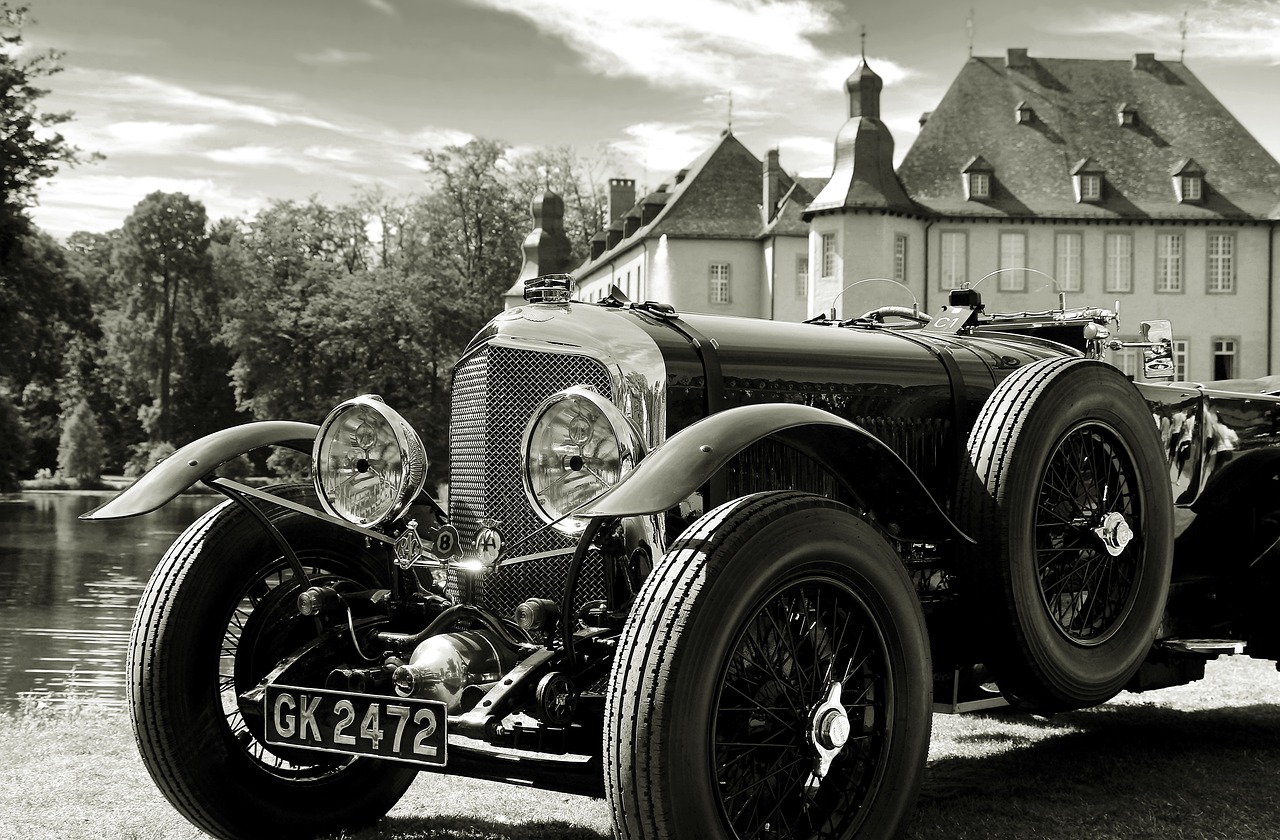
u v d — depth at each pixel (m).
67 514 43.56
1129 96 53.12
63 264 48.97
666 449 2.79
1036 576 3.62
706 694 2.60
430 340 62.31
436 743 2.90
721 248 56.59
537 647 3.17
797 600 2.92
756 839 2.81
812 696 2.91
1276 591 4.70
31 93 29.23
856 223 47.41
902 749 3.03
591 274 71.50
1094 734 5.23
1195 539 4.71
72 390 83.06
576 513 2.71
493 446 3.43
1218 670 6.85
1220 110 52.56
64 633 13.03
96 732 5.27
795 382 3.64
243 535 3.62
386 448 3.38
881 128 48.22
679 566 2.70
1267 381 5.43
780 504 2.84
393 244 73.19
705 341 3.47
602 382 3.31
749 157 60.09
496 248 67.31
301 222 71.69
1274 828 3.71
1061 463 3.83
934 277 48.94
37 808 3.90
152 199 81.62
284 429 3.75
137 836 3.59
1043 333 5.35
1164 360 5.34
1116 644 3.88
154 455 79.25
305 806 3.63
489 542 3.36
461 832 3.76
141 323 81.19
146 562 23.88
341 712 3.07
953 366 4.14
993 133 51.66
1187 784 4.29
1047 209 49.19
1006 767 4.60
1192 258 49.59
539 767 2.98
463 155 66.81
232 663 3.71
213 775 3.43
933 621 3.82
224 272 78.94
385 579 3.98
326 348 61.34
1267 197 50.12
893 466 3.19
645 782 2.54
